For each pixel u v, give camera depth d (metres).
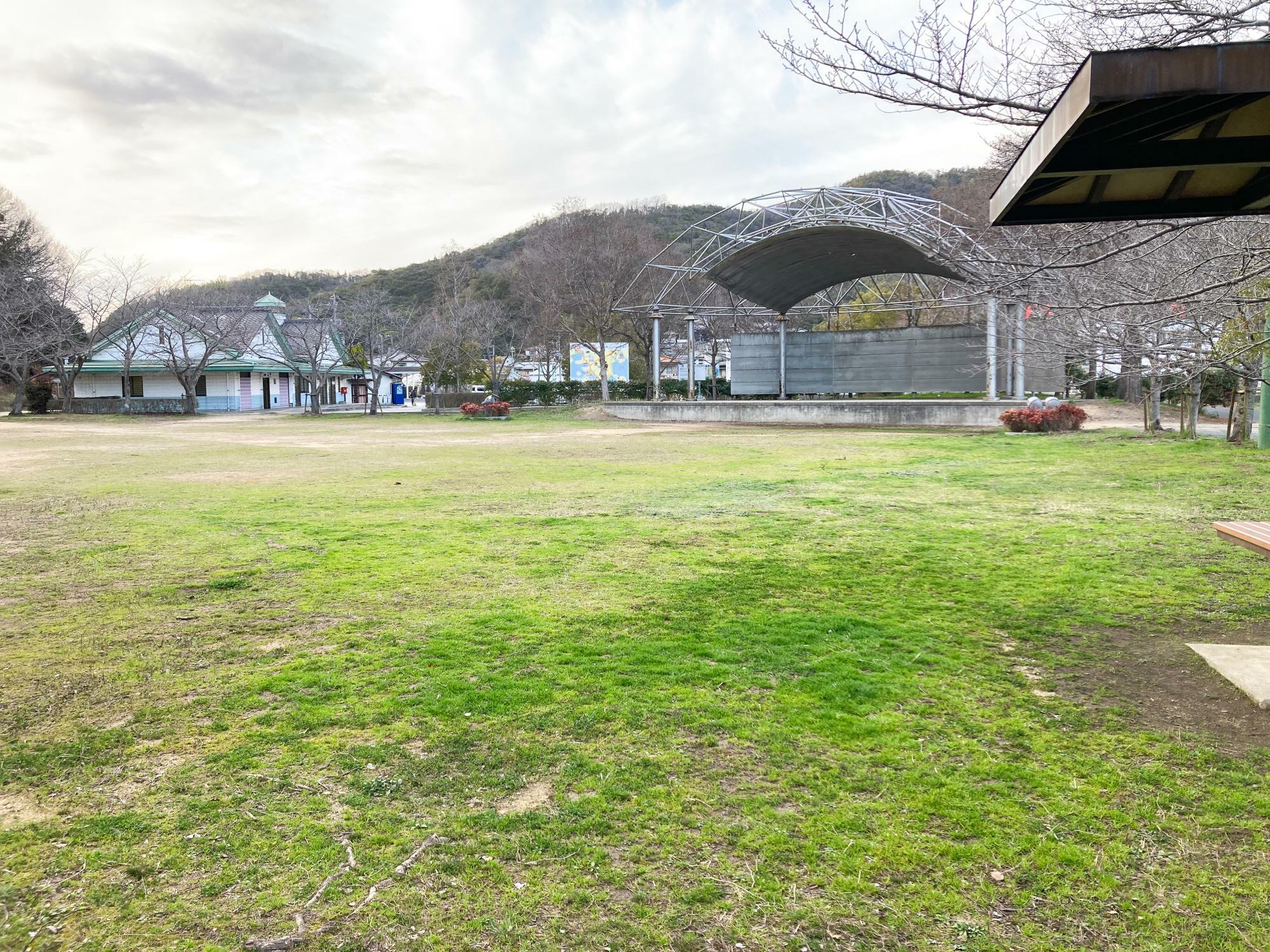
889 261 31.97
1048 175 4.06
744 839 2.83
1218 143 3.86
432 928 2.39
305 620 5.48
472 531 8.70
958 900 2.52
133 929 2.38
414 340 47.34
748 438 23.48
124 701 4.09
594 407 39.31
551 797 3.12
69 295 41.94
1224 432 18.80
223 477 14.30
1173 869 2.66
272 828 2.91
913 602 5.74
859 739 3.58
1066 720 3.79
